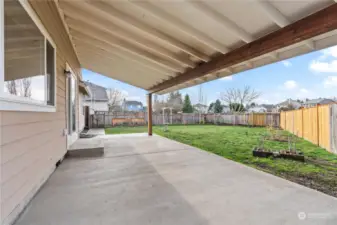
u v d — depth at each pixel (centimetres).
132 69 679
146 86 909
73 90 639
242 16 271
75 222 196
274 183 306
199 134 1045
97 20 385
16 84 218
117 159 468
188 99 2880
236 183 306
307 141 768
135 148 611
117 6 320
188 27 321
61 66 443
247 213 215
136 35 411
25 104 233
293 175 367
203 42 348
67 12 402
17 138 215
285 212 217
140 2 282
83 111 1262
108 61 654
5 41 194
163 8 286
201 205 233
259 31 303
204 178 331
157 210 221
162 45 436
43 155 306
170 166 407
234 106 2623
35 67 273
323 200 246
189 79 549
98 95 2800
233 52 375
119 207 228
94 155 503
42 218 204
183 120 1917
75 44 586
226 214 213
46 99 321
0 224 178
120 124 1686
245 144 719
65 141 477
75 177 335
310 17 242
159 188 287
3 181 184
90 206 230
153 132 1154
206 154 524
